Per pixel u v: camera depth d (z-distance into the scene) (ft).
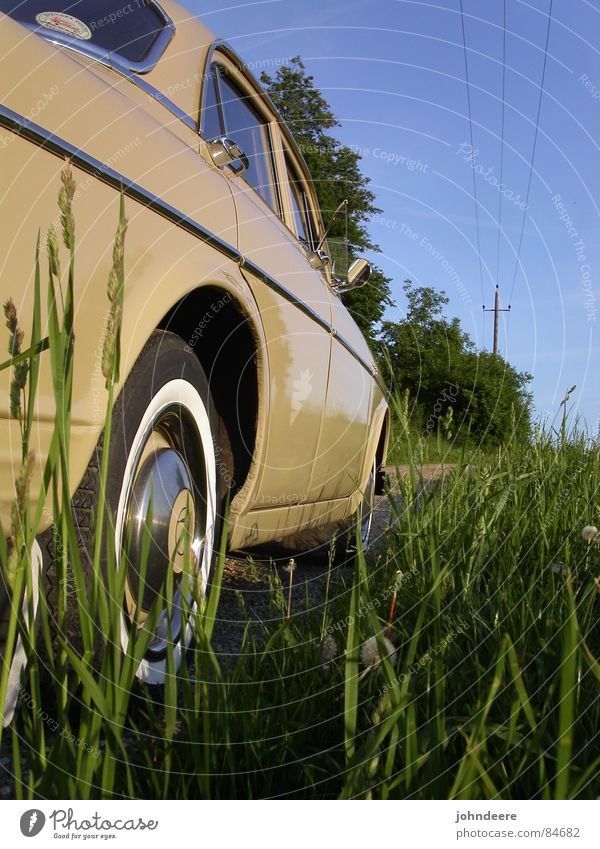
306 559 14.48
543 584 7.49
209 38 9.34
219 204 7.73
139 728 6.02
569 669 3.68
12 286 4.48
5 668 3.51
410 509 8.16
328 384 11.02
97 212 5.36
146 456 6.59
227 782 4.73
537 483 9.64
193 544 7.41
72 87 5.58
